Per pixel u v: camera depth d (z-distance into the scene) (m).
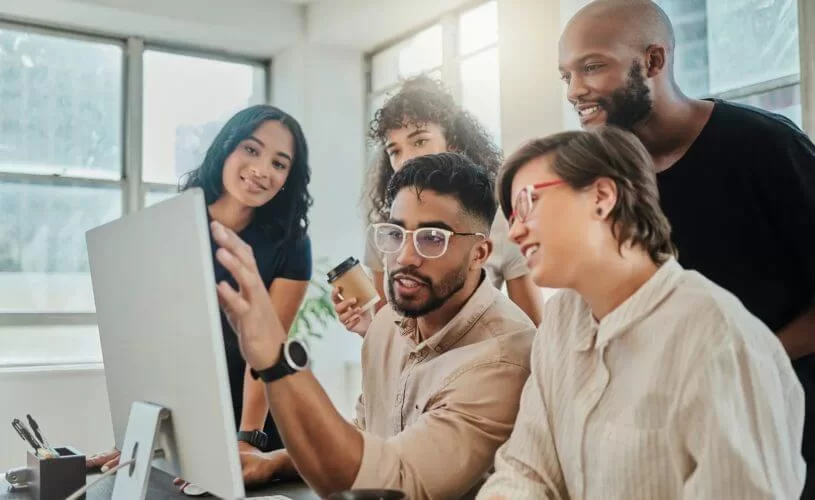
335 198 4.78
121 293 1.21
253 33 4.60
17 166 4.28
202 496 1.54
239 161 3.33
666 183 1.74
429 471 1.22
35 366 4.06
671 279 1.05
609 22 1.83
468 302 1.44
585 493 1.12
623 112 1.82
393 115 2.92
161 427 1.12
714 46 2.68
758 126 1.63
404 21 4.38
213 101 4.87
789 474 0.97
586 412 1.10
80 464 1.54
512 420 1.31
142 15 4.25
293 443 1.13
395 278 1.44
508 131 3.33
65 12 4.18
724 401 0.95
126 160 4.55
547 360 1.22
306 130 4.73
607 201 1.05
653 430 1.02
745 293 1.64
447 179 1.41
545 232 1.07
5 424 3.81
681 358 1.00
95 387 4.04
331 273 2.09
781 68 2.46
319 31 4.63
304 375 1.11
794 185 1.58
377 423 1.67
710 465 0.94
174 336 1.04
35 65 4.34
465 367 1.33
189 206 0.96
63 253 4.36
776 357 1.02
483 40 4.00
